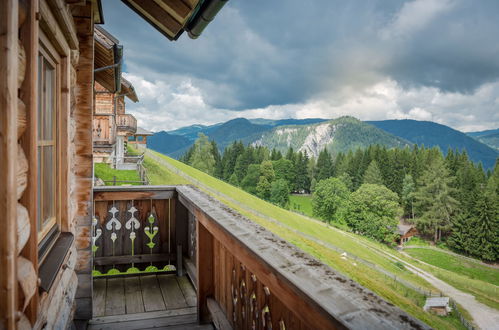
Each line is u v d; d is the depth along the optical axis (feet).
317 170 358.84
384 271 128.36
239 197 169.37
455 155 277.03
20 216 3.69
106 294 11.57
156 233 13.43
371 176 289.74
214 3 7.79
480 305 94.89
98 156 61.67
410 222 259.19
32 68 3.97
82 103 9.49
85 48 9.43
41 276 4.82
